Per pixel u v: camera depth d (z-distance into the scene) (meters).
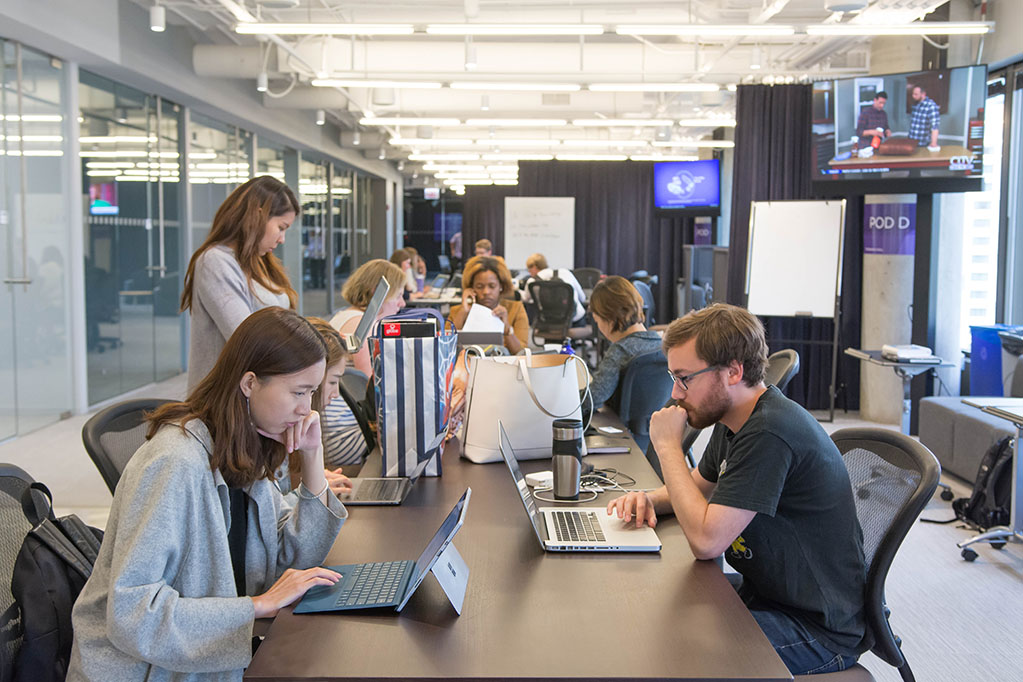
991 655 3.16
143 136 8.91
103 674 1.52
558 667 1.42
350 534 2.09
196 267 2.90
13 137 6.54
